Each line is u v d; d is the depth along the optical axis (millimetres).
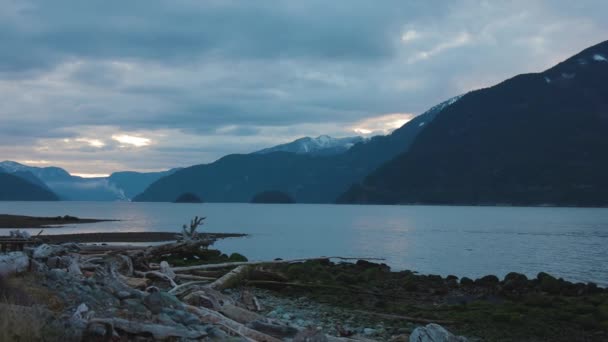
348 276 24078
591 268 38750
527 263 41812
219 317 11484
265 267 25922
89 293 11344
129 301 11086
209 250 30859
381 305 18297
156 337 8984
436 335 10219
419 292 22516
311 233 77125
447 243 61844
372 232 82562
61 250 20172
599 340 14547
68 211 184250
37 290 11031
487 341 14281
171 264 27094
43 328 8555
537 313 17109
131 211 198750
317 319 15664
